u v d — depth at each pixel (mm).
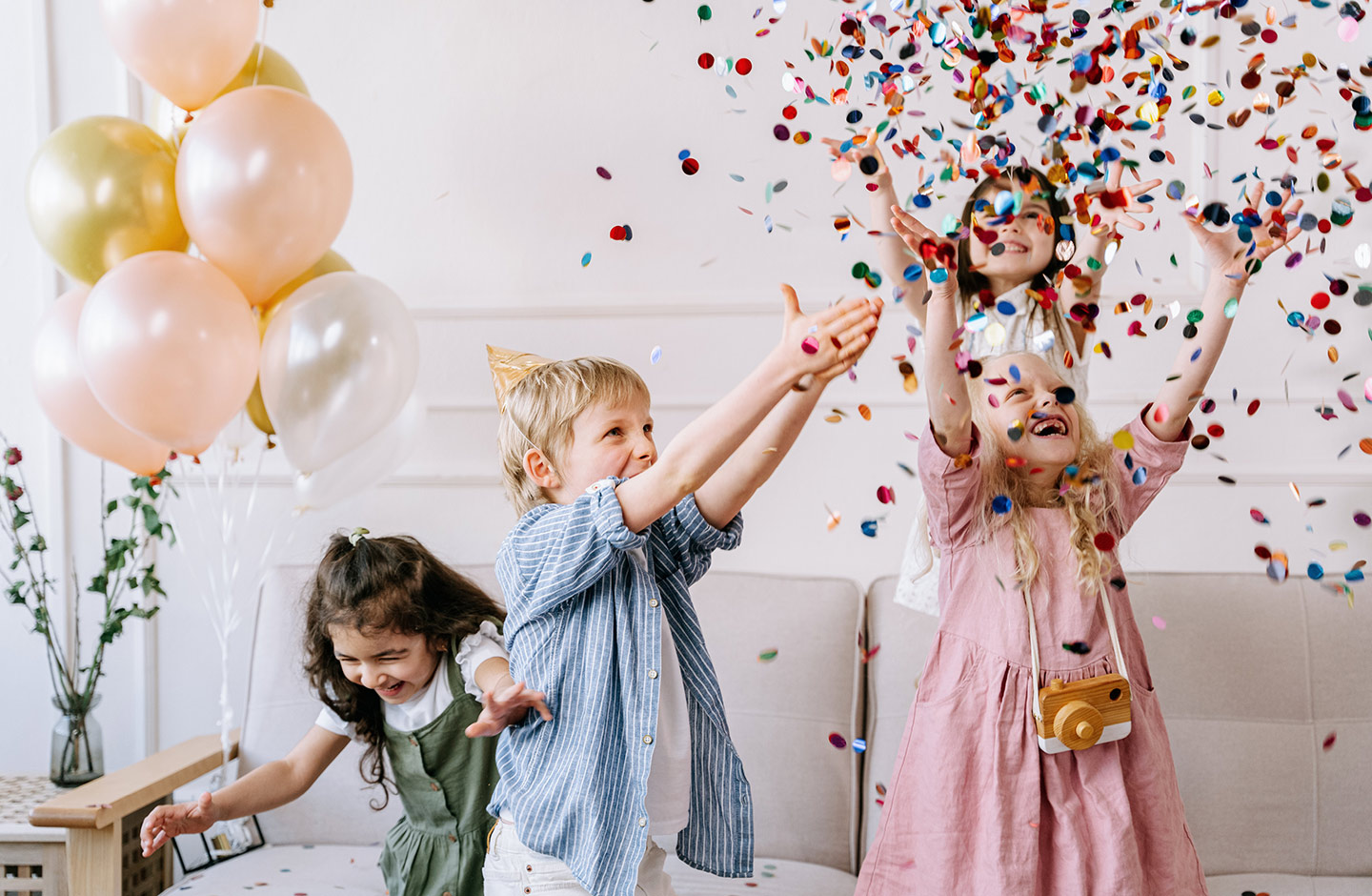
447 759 1558
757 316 2053
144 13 1496
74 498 2176
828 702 1777
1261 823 1669
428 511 2115
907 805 1364
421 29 2131
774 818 1728
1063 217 1314
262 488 2143
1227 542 1969
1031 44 1444
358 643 1502
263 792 1584
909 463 2029
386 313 1552
